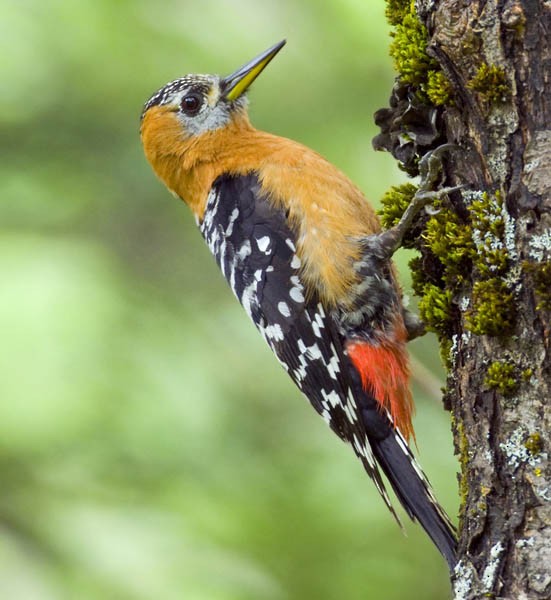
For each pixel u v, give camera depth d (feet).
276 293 28.09
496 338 21.67
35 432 38.60
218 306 44.70
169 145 32.07
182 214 45.21
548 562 20.44
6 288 40.32
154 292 44.16
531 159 21.30
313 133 42.83
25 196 43.73
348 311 27.27
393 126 25.75
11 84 43.19
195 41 43.52
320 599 38.24
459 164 23.16
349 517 39.52
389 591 38.40
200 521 39.01
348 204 28.02
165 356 41.81
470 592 21.30
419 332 27.76
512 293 21.50
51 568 38.01
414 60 24.29
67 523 38.42
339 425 27.58
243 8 43.96
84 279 41.42
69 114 44.16
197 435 40.68
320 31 43.60
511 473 21.22
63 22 43.47
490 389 21.75
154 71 43.70
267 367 43.68
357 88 43.37
